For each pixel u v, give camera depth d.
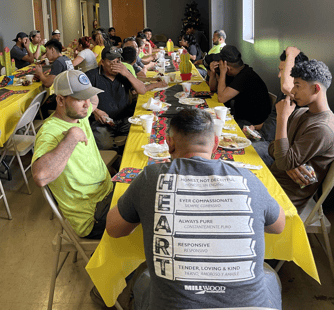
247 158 2.21
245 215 1.20
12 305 2.22
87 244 1.96
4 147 3.50
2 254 2.71
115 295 1.75
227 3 8.39
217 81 3.91
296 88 2.02
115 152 3.20
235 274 1.17
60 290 2.34
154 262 1.21
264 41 5.55
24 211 3.31
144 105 3.31
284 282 2.35
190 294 1.16
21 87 4.49
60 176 1.90
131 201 1.33
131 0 12.24
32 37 7.42
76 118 1.97
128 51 4.40
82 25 19.69
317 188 2.12
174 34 12.31
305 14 3.72
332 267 2.22
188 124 1.35
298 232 1.65
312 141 1.96
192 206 1.20
